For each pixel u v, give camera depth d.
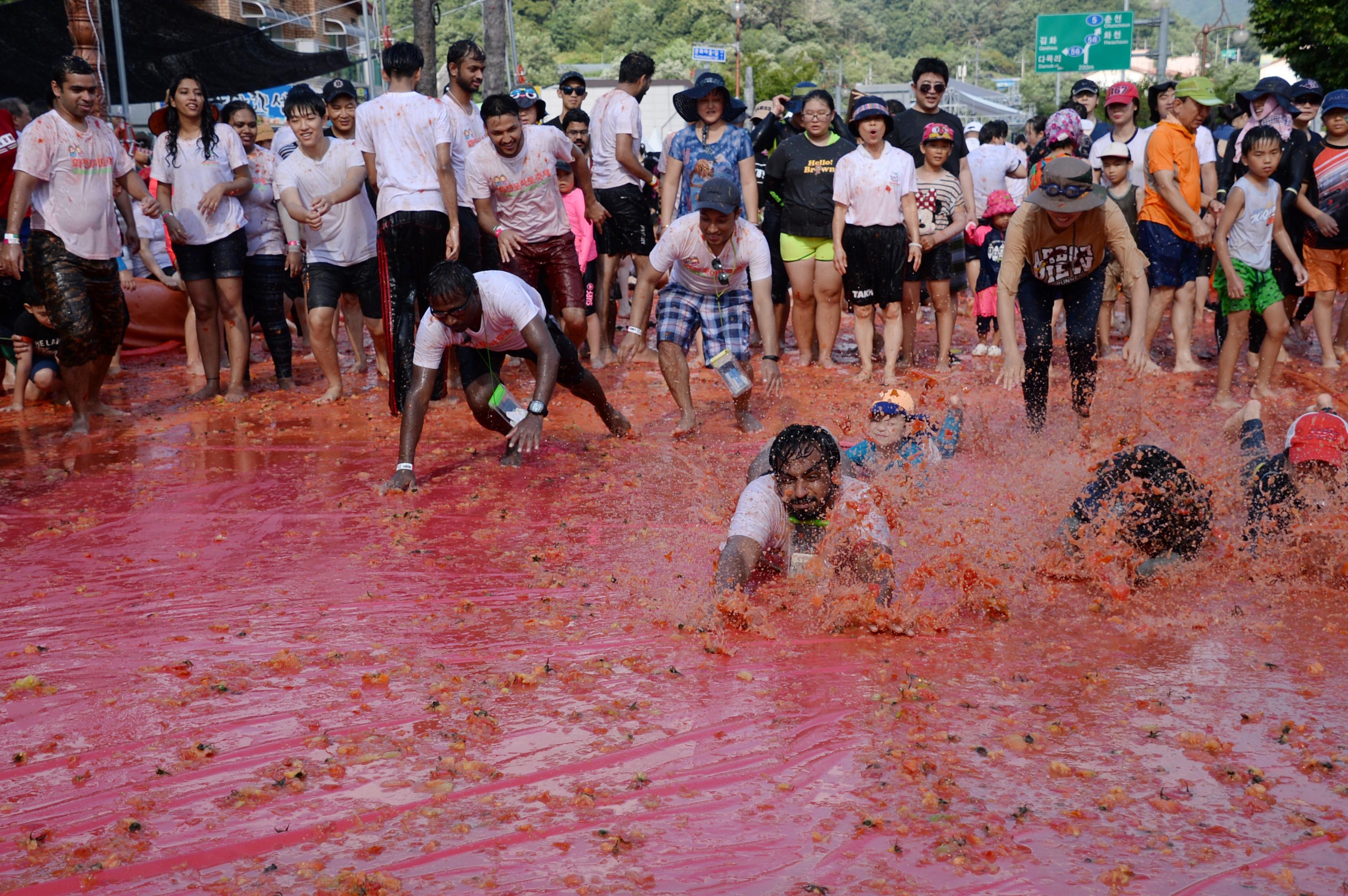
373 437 7.75
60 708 3.52
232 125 9.53
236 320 9.25
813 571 4.36
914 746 3.18
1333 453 4.78
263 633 4.17
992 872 2.55
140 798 2.95
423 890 2.51
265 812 2.87
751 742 3.22
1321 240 9.29
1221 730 3.26
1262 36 26.66
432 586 4.68
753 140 11.27
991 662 3.82
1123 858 2.60
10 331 9.13
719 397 8.85
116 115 16.48
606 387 9.47
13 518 5.89
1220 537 4.88
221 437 7.88
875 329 12.32
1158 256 9.20
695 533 5.35
